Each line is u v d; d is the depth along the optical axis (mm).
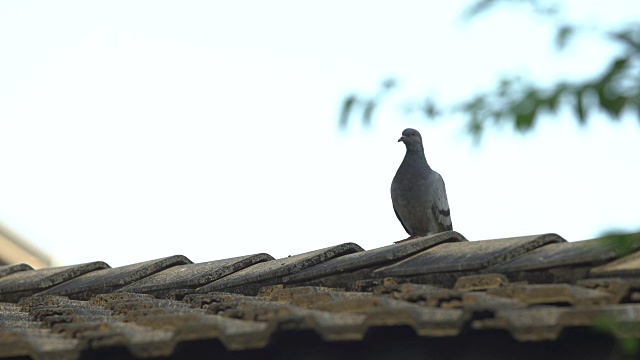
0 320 11086
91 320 10141
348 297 9312
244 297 11086
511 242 10406
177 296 13008
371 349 7746
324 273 11773
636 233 5285
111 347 8273
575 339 7121
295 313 7977
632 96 4930
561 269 9320
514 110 5137
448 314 7391
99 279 14453
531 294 8055
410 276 10750
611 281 7980
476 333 7434
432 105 5484
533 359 7266
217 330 7660
